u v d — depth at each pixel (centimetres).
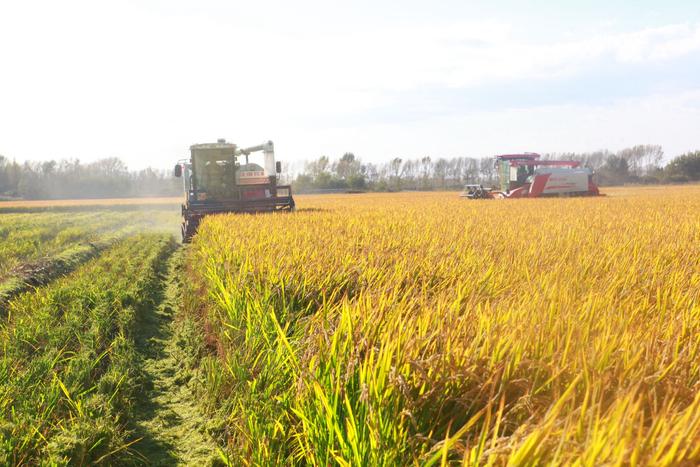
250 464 407
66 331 723
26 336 694
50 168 13725
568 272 679
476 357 358
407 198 5006
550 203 2842
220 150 2191
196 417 545
